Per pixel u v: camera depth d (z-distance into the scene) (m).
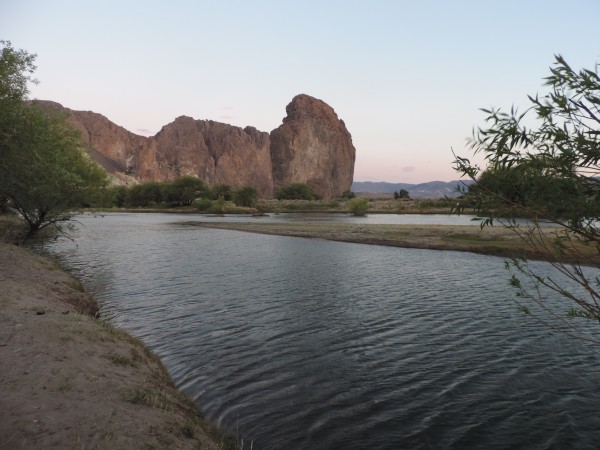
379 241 41.06
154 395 7.38
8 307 10.74
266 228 59.41
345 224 65.94
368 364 10.72
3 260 17.20
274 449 6.81
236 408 8.27
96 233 52.50
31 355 7.77
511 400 8.60
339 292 19.34
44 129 22.42
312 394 8.94
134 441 5.45
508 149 3.52
